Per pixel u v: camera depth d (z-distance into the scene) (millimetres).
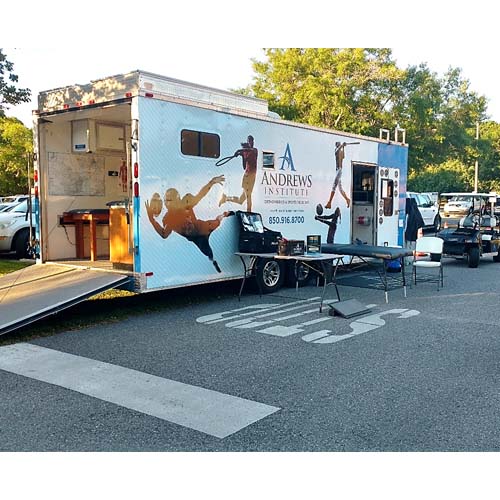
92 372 4863
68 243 8375
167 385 4551
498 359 5375
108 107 7023
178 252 7199
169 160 6992
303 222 9375
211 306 7824
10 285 7137
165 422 3816
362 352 5570
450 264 13516
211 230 7672
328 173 9883
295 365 5125
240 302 8125
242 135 8078
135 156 6617
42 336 6094
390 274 11258
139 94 6582
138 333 6270
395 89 27297
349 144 10344
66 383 4578
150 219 6801
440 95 30500
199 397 4289
